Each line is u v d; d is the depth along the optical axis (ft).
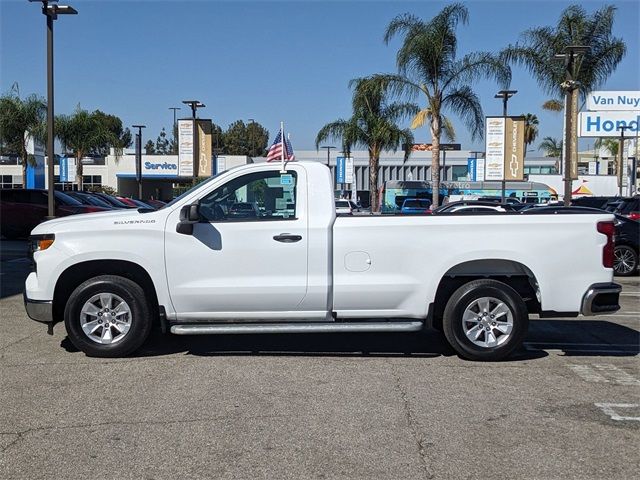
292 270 23.07
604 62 100.53
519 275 24.26
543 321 32.07
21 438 16.56
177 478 14.33
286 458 15.37
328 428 17.25
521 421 17.85
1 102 111.75
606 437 16.76
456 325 23.58
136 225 23.20
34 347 25.73
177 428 17.24
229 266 23.07
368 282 23.13
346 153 118.83
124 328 23.75
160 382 21.18
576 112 101.45
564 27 99.96
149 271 23.08
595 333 29.19
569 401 19.56
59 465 14.98
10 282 43.55
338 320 23.77
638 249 51.88
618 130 121.70
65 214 73.46
